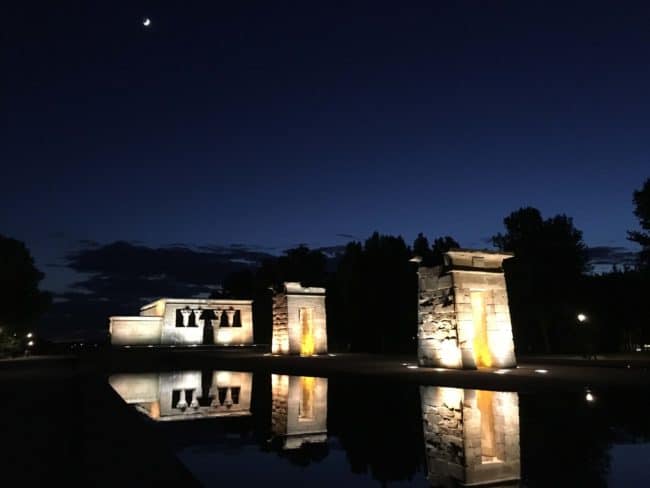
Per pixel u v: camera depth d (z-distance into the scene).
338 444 7.88
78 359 32.38
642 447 7.03
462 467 6.41
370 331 47.22
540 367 20.28
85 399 11.60
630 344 40.09
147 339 49.66
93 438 7.41
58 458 6.38
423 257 22.12
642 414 9.53
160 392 15.02
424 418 9.73
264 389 15.07
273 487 5.79
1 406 11.10
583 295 39.88
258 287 65.56
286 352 33.31
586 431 8.13
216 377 19.31
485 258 21.11
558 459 6.55
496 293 21.06
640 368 19.27
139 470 5.71
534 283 39.81
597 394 12.21
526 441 7.57
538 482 5.67
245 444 8.00
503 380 14.97
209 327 51.75
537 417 9.37
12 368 24.52
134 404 12.59
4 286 42.69
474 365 19.59
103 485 5.16
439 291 20.98
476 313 22.69
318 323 34.53
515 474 6.02
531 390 13.02
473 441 7.75
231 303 52.53
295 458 7.11
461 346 19.58
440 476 6.07
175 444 8.04
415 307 45.88
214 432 8.97
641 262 36.06
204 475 6.30
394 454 7.18
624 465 6.16
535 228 40.44
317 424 9.49
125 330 49.06
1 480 5.41
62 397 12.73
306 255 65.44
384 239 49.12
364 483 5.89
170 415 10.91
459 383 14.62
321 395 13.38
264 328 63.12
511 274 40.25
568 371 17.83
